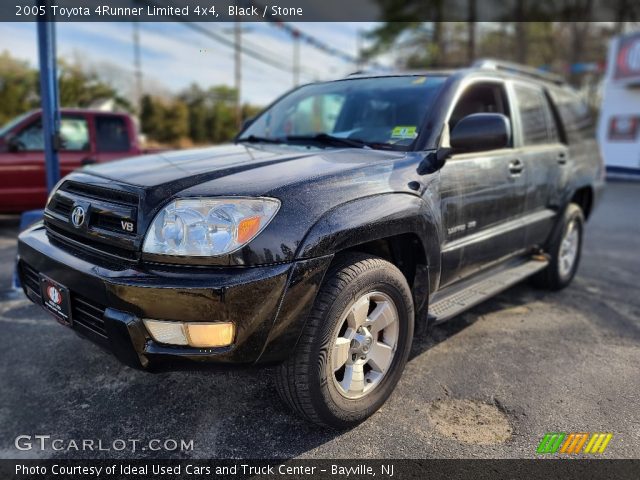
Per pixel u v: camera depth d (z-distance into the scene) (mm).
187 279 1850
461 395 2648
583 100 5145
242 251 1883
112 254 2049
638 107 16438
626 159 16891
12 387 2662
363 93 3369
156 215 1959
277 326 1941
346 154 2627
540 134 3922
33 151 6586
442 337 3361
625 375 2879
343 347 2209
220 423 2389
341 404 2240
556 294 4316
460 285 3281
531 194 3596
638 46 16156
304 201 2041
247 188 2021
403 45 25672
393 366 2488
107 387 2678
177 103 30812
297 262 1946
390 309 2396
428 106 2953
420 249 2557
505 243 3361
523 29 24047
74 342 3170
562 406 2555
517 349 3197
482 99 3414
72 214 2256
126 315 1896
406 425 2387
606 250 6066
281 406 2527
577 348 3227
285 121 3629
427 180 2580
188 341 1877
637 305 4059
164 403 2543
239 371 1988
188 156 2771
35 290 2436
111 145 7020
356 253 2275
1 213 6684
